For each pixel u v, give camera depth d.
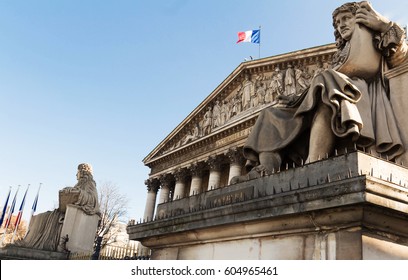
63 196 18.47
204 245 4.57
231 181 5.02
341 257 3.08
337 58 5.80
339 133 4.29
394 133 4.77
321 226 3.33
